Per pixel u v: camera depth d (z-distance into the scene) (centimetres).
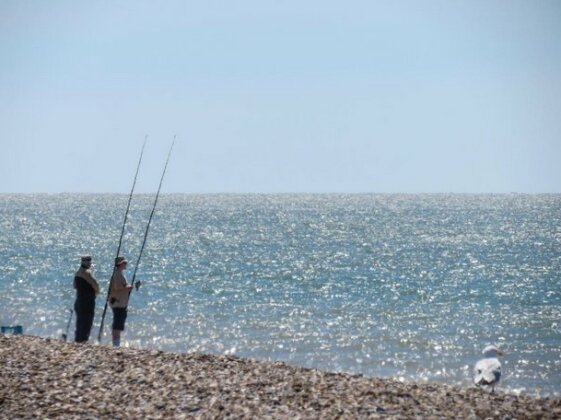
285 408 3356
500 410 3400
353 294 13925
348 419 3209
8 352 4388
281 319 10838
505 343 9350
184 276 16600
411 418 3231
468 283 15812
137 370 3997
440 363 8194
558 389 7119
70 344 4722
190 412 3309
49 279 15350
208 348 8775
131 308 11550
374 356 8506
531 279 16575
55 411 3303
